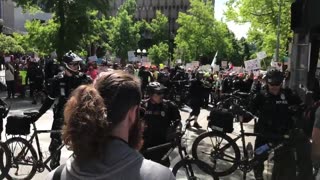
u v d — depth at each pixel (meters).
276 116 6.13
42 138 9.51
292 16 7.01
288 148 5.62
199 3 64.62
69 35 25.53
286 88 6.32
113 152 1.48
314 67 7.18
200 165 5.93
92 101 1.51
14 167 6.43
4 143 6.42
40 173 6.95
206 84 19.72
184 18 65.25
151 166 1.49
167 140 5.70
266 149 6.07
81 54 29.05
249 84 19.44
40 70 20.02
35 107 16.75
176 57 66.19
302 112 5.75
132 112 1.61
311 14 6.30
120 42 65.56
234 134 9.41
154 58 71.19
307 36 7.14
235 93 13.73
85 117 1.48
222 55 69.69
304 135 5.39
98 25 27.20
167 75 18.70
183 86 20.27
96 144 1.48
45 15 67.00
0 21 29.19
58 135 6.53
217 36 64.88
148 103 5.67
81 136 1.47
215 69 32.50
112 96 1.54
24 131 6.42
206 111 18.64
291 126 5.97
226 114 6.90
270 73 6.16
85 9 25.33
